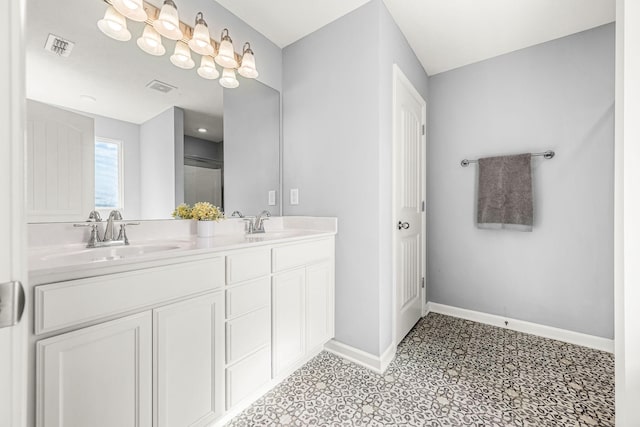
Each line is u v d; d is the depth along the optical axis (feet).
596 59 6.07
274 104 6.75
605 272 6.03
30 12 3.46
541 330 6.73
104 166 4.11
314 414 4.16
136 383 2.92
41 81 3.53
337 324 6.01
